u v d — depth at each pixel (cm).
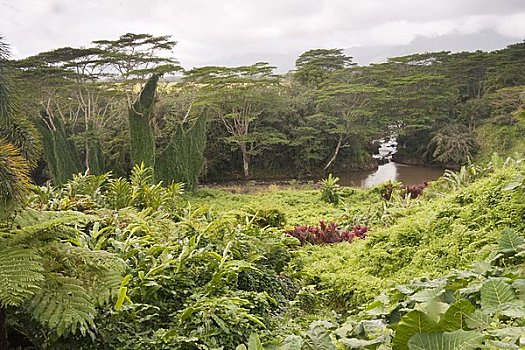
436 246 510
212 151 2869
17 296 221
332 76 3272
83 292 247
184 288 370
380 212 930
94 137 2358
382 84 3216
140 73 2517
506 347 166
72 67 2486
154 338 298
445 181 926
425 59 3531
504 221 483
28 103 2305
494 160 832
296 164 2945
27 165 261
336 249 655
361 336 243
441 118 3030
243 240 505
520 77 2998
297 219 1089
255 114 2800
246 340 321
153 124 2677
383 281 483
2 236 247
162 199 698
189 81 2808
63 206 514
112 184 693
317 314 447
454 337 166
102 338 287
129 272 352
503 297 214
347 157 2970
